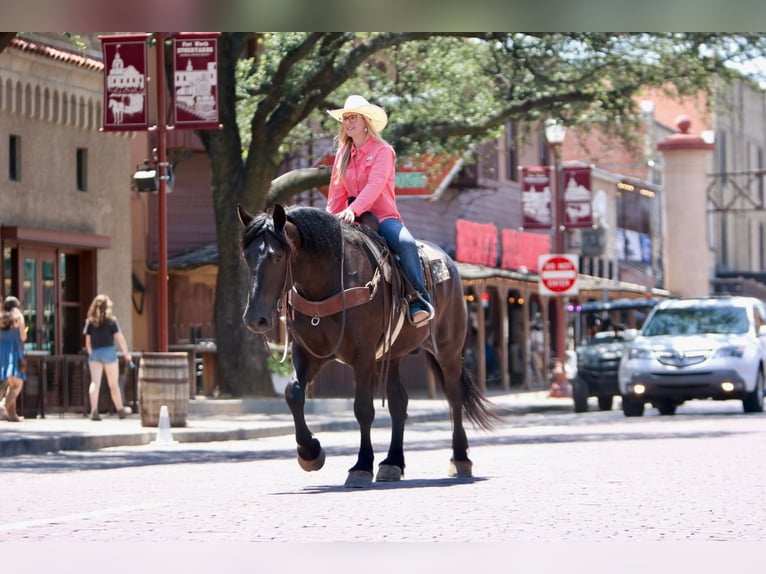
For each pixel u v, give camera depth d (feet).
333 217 35.73
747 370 85.51
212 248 124.88
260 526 27.81
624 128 104.94
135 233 121.39
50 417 81.76
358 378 36.06
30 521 29.60
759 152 281.54
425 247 40.40
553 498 33.04
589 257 181.47
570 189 122.11
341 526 27.66
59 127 97.19
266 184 95.86
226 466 49.55
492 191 157.48
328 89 92.94
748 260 273.75
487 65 102.27
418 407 100.58
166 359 71.46
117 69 73.26
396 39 91.25
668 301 92.89
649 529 27.27
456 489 35.40
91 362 79.71
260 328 33.37
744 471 40.98
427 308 37.29
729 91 108.17
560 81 98.99
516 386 146.72
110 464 52.70
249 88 96.78
